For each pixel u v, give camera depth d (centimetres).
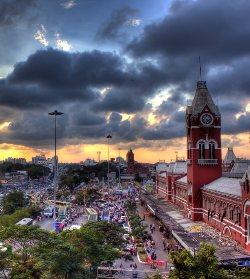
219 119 13225
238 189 9775
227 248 8356
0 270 5784
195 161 13025
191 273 4506
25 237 6241
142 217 16638
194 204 12825
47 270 5794
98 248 7219
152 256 9612
